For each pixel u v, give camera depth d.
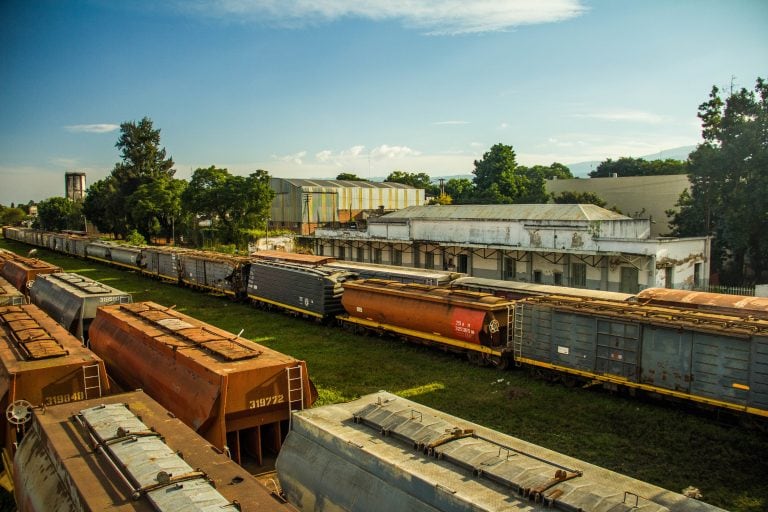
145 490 7.33
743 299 20.47
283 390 12.16
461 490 7.46
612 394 19.03
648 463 14.03
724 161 36.81
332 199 78.19
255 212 69.06
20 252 77.94
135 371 14.93
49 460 9.05
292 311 32.56
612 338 18.31
